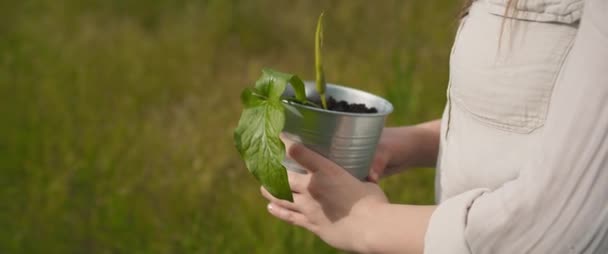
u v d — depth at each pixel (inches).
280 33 204.2
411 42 176.2
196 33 205.3
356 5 205.3
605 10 35.1
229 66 190.5
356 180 46.4
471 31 43.9
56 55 191.6
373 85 156.9
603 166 35.4
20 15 225.1
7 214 123.5
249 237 108.6
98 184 128.3
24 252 117.2
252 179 128.8
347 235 45.2
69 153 139.1
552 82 39.6
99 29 213.2
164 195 124.8
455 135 47.2
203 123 151.0
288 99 49.1
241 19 209.2
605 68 35.0
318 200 46.4
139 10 225.0
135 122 155.3
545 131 37.2
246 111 45.8
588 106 35.4
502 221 37.8
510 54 40.9
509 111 41.5
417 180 118.3
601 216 35.8
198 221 115.5
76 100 165.9
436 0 194.9
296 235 102.6
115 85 174.4
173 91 172.6
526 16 40.2
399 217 43.4
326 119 47.6
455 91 45.9
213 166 132.7
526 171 37.8
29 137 146.7
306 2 216.1
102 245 117.3
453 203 40.8
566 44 39.1
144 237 117.0
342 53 181.9
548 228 36.6
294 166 48.8
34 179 132.2
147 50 194.9
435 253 40.3
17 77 179.5
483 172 43.9
